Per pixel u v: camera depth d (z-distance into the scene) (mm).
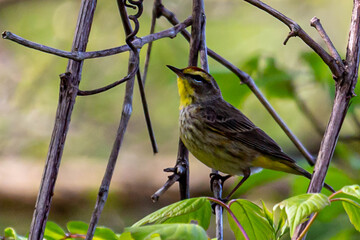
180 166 6434
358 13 5738
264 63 9289
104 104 16734
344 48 17031
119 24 16453
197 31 7402
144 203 15781
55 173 5121
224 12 17328
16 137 16656
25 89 16734
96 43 16391
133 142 17125
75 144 16812
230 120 8906
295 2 17609
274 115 8336
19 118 16688
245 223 5250
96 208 5137
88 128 16875
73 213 15430
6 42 16859
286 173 8656
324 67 9086
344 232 8922
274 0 17703
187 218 5008
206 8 17406
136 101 16719
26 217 15242
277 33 16844
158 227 4223
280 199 13781
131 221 15367
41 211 5055
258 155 8812
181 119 9133
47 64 16719
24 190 15367
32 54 16797
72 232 5617
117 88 16594
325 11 17453
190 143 9055
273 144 8797
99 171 16234
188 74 9031
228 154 8859
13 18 16984
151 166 16516
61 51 4980
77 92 5207
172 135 17188
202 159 9062
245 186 8719
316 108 15242
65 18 16969
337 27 17266
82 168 16250
